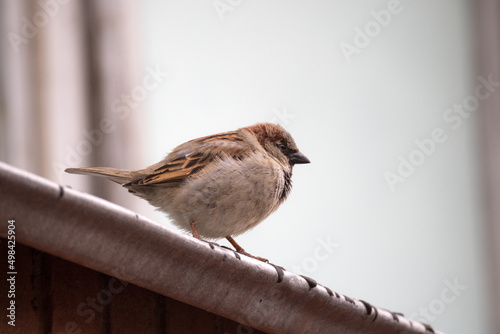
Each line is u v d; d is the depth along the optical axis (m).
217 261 4.63
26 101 11.68
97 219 4.04
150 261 4.37
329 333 5.53
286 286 5.07
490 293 14.32
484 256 14.53
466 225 14.40
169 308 5.32
